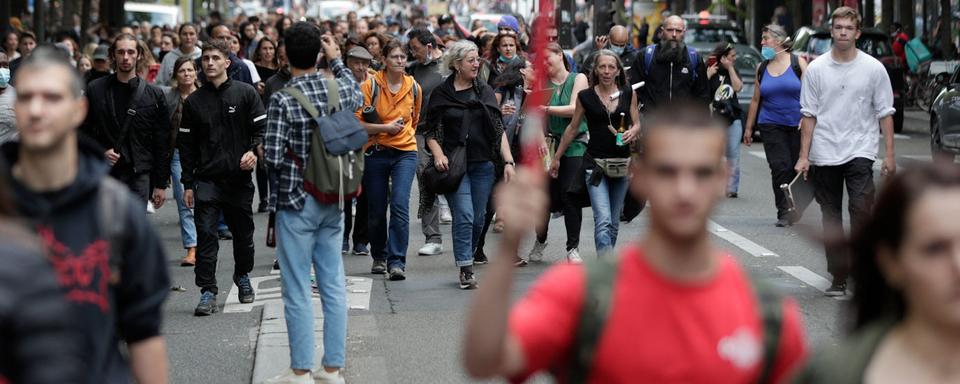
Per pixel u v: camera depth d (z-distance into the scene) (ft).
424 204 63.87
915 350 14.65
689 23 177.88
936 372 14.55
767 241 71.61
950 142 114.73
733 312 17.26
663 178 16.94
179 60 65.82
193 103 53.31
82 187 21.02
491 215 63.26
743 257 66.44
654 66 68.59
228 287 59.82
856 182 54.39
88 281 20.86
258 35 139.64
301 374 40.24
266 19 250.37
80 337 16.57
